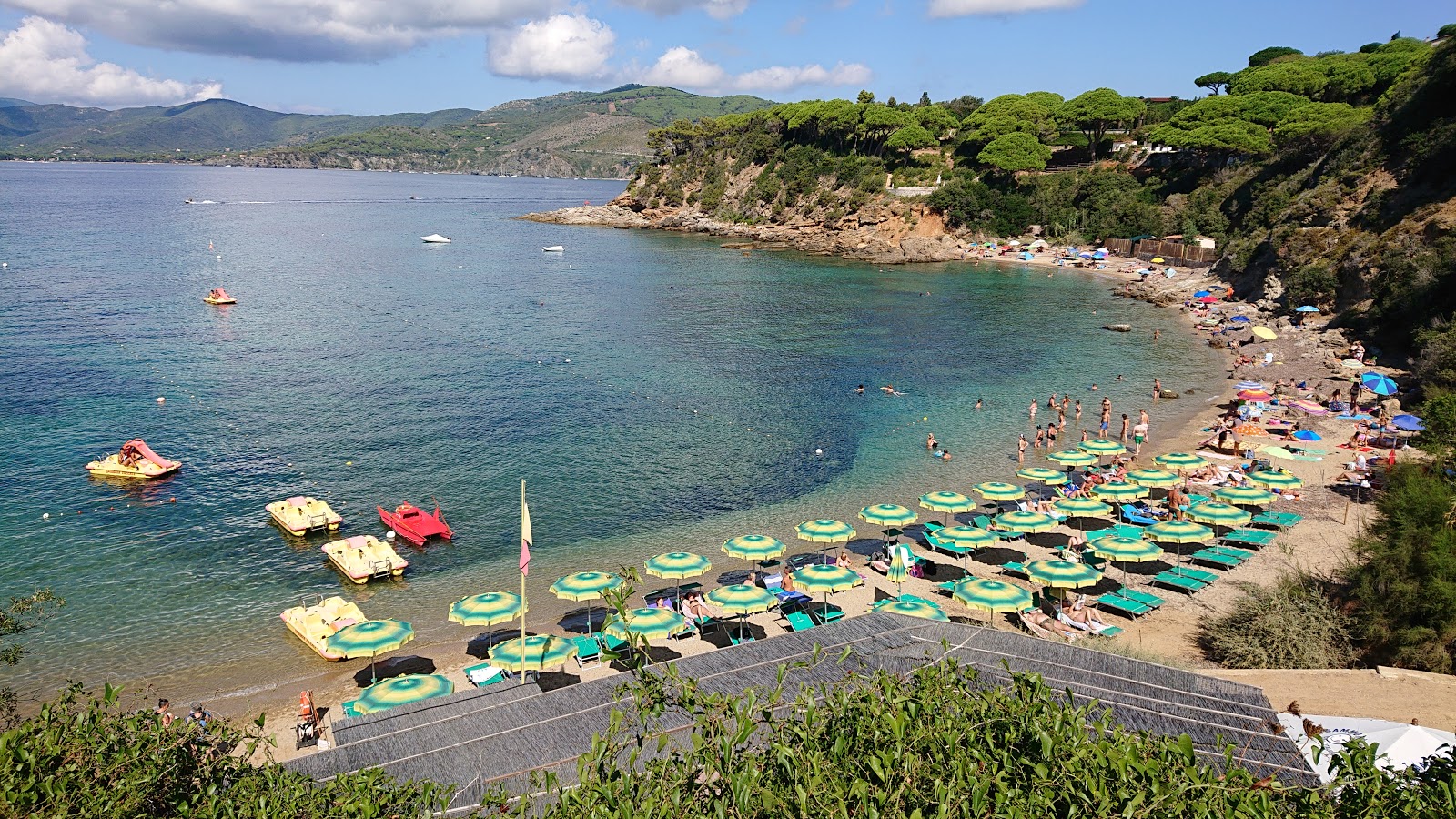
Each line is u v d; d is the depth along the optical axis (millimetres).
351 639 27109
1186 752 9047
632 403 61500
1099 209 148750
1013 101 182250
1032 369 73562
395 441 52219
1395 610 25641
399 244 158875
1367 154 91250
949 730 9781
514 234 185500
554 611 33562
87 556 36781
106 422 53188
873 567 37188
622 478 47594
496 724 19406
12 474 44969
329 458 49219
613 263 140000
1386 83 134000
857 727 10086
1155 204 143750
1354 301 73875
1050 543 39625
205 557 37188
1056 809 8852
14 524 39406
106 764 10586
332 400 59719
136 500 42562
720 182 199500
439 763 17859
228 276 112062
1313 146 116562
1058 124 174125
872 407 61812
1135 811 8586
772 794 8492
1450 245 64438
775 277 127500
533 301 102188
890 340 84562
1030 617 31031
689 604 32531
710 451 52062
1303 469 46844
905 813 8906
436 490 45281
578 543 39688
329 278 114750
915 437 55469
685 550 39156
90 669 28891
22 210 199125
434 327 85688
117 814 9977
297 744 24828
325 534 39688
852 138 188125
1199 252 124188
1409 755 17578
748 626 32094
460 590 35188
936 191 160750
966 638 22828
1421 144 80750
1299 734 18281
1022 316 98125
